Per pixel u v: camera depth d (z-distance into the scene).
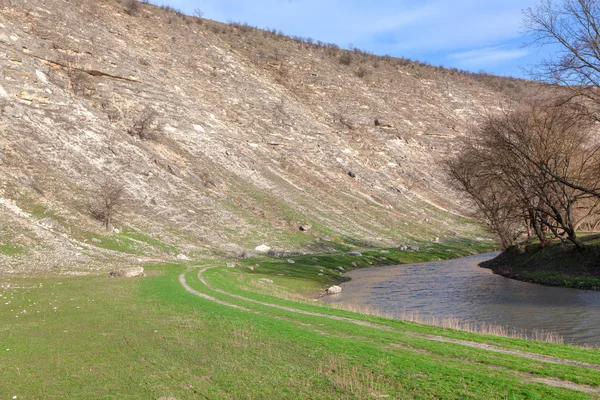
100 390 11.22
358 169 117.75
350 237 82.00
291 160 108.00
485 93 187.12
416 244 87.00
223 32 168.00
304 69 162.62
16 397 10.84
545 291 35.94
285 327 17.89
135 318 19.98
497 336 17.58
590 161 38.03
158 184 70.69
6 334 17.05
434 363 12.47
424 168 133.50
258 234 70.75
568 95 30.78
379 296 37.91
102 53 96.94
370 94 163.50
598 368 12.21
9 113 62.69
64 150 63.75
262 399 10.38
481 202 52.16
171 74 113.75
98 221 54.50
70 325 18.64
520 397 9.65
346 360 13.03
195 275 38.53
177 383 11.58
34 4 96.88
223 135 100.00
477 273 52.44
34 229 45.12
